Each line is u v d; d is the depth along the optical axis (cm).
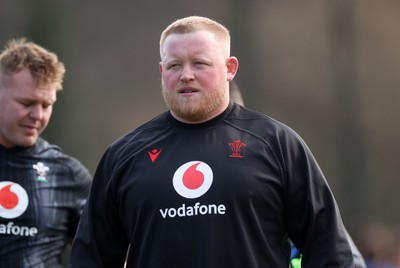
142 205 1380
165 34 1429
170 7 8106
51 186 1764
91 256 1451
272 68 8831
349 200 8238
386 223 8838
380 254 3406
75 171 1812
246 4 7825
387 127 9075
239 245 1347
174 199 1364
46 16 5666
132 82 8212
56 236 1758
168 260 1353
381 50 8988
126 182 1409
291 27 8838
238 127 1415
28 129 1719
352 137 8444
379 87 9050
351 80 8562
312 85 8906
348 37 8619
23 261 1698
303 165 1400
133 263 1403
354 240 3669
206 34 1404
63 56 5756
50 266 1733
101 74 8081
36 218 1723
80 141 6134
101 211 1458
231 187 1355
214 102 1400
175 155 1395
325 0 8706
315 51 8862
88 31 7825
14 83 1697
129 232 1423
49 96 1725
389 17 8875
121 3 7962
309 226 1388
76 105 6525
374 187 9000
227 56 1431
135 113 8250
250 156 1380
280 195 1387
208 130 1409
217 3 7994
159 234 1363
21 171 1747
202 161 1377
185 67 1388
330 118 8938
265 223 1372
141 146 1423
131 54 8131
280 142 1396
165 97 1417
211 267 1335
